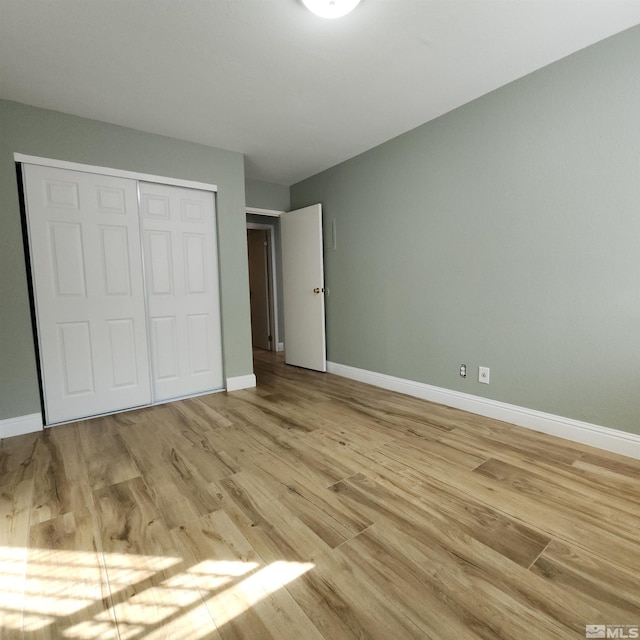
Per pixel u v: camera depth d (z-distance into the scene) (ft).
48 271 8.45
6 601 3.72
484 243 8.39
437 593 3.70
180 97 7.86
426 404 9.73
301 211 13.76
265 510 5.13
